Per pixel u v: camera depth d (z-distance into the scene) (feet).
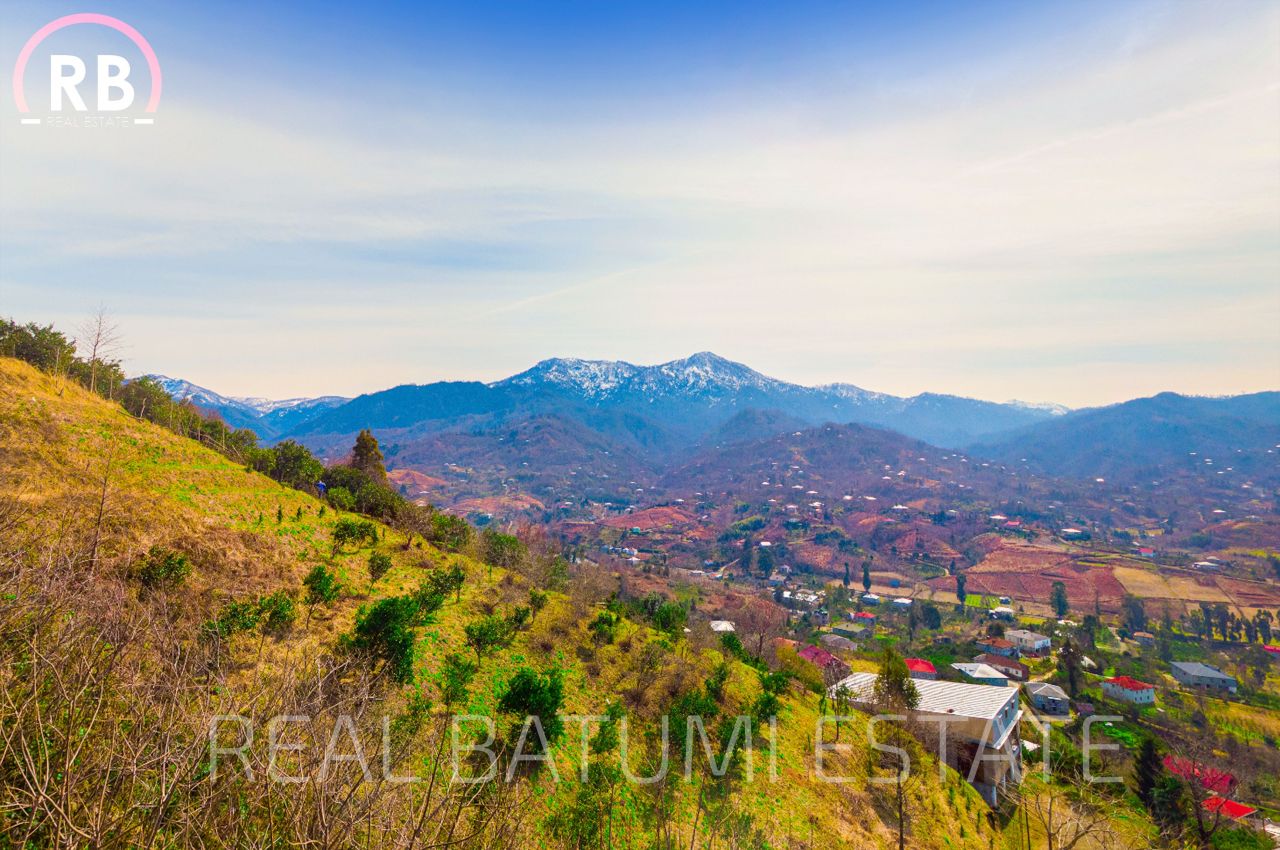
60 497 100.99
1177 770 190.29
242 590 100.73
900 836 106.22
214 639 61.16
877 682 167.84
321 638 93.86
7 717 38.09
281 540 128.06
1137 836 154.30
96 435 136.87
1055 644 409.69
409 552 155.74
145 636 50.93
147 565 83.97
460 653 107.14
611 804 82.79
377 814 40.65
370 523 159.53
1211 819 167.32
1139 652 406.41
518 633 125.70
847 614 526.98
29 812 36.42
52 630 45.27
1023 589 610.24
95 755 36.63
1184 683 339.98
